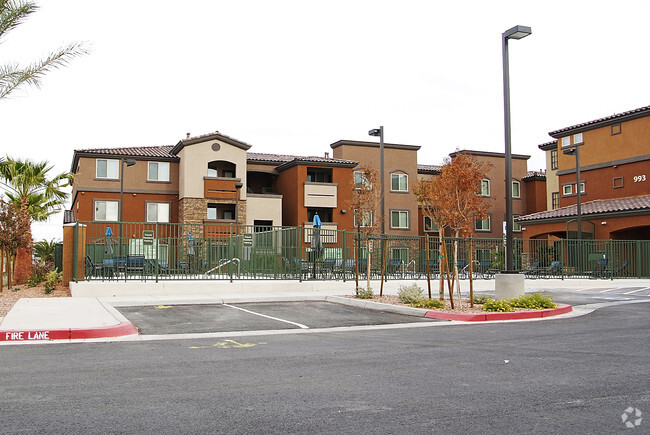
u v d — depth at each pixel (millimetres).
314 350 8562
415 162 45188
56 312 12344
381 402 5473
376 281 21750
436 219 14898
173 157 38500
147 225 18766
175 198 38594
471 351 8422
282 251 20328
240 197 38125
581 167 37031
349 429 4629
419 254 24156
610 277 27234
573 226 33031
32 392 5844
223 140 38031
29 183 24547
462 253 26281
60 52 12148
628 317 13344
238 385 6188
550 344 9109
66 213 36344
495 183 48469
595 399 5590
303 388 6051
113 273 18078
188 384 6234
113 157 37188
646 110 32625
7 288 21422
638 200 31641
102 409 5211
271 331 10922
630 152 33781
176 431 4578
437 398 5625
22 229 19734
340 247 21531
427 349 8625
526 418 4945
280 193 42625
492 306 13484
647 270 28391
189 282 18156
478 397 5668
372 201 22969
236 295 17625
